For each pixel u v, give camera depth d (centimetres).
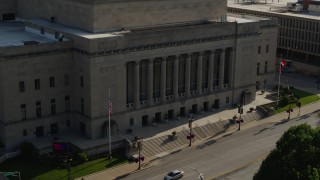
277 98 16112
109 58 12638
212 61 14788
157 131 13512
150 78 13625
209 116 14712
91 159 12081
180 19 14650
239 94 15800
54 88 12950
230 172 11594
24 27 15262
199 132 13700
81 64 12756
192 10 14850
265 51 17688
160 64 13812
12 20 16538
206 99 15000
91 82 12506
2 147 12469
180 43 13900
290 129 9838
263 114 15275
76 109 13338
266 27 17375
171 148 12888
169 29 13638
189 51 14175
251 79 15975
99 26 13138
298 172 8694
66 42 12788
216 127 14062
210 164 12012
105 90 12794
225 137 13625
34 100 12669
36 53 12406
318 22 19638
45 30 13950
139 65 13388
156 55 13538
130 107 13488
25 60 12281
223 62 15100
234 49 15212
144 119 13900
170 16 14412
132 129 13588
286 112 15600
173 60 14000
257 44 15775
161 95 14025
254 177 9381
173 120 14325
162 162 12125
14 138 12512
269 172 9094
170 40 13675
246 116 14888
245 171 11625
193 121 14275
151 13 14000
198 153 12619
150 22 14050
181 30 13800
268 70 18012
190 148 12925
